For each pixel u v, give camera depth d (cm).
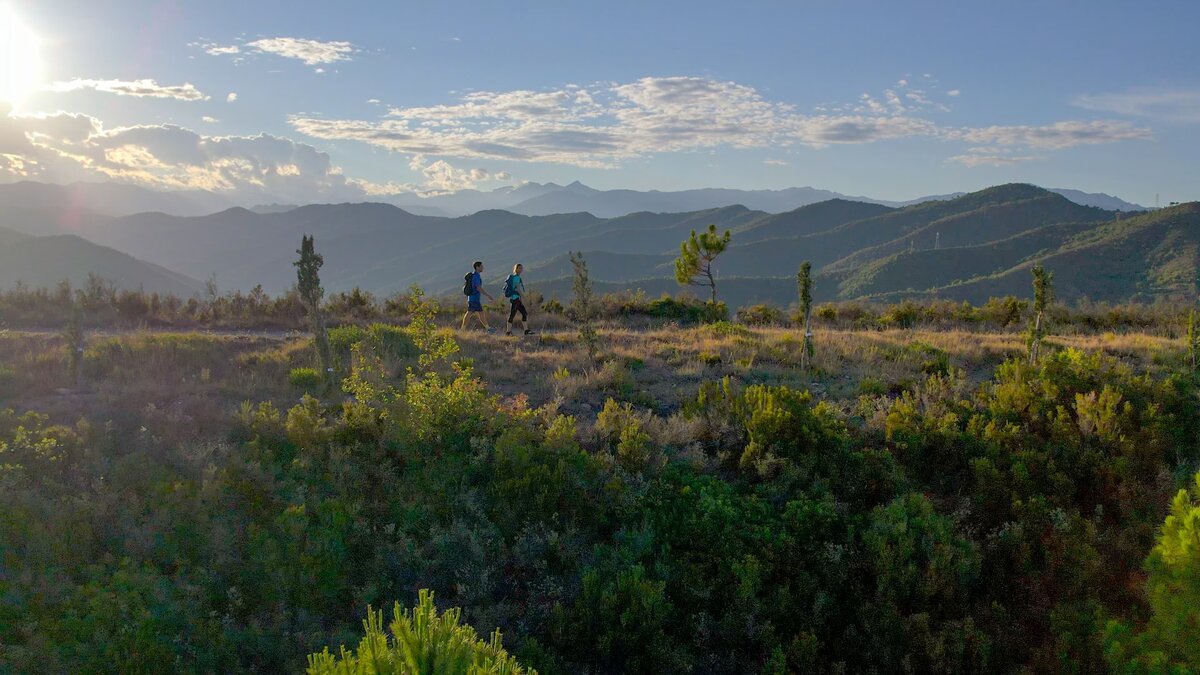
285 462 803
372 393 939
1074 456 849
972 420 913
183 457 770
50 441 741
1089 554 692
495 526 733
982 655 619
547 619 643
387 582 651
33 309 1883
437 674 288
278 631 566
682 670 604
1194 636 495
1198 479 527
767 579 700
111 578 582
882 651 639
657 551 731
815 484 811
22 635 512
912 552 714
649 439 883
